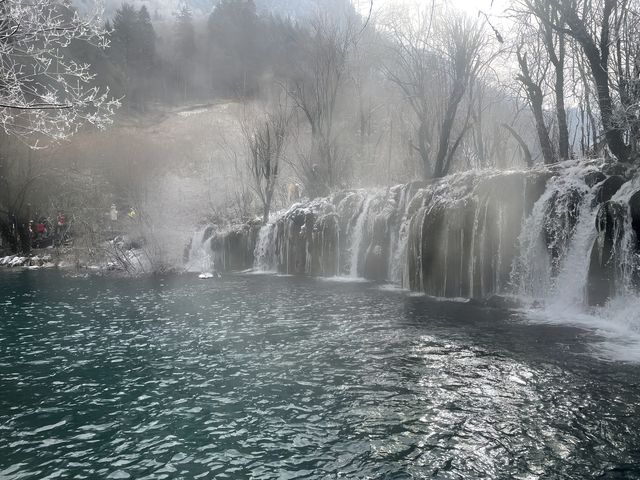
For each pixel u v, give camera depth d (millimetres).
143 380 8672
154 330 12383
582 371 8469
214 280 22531
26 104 7352
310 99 29984
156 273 25656
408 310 13953
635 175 11984
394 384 8148
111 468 5730
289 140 30609
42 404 7641
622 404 7102
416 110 23062
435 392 7754
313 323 12719
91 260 29531
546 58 24406
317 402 7508
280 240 25703
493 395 7562
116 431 6688
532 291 13836
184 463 5816
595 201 12539
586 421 6617
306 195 30734
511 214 14320
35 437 6539
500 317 12648
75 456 6020
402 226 19016
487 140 29000
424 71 23516
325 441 6277
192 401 7680
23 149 37250
